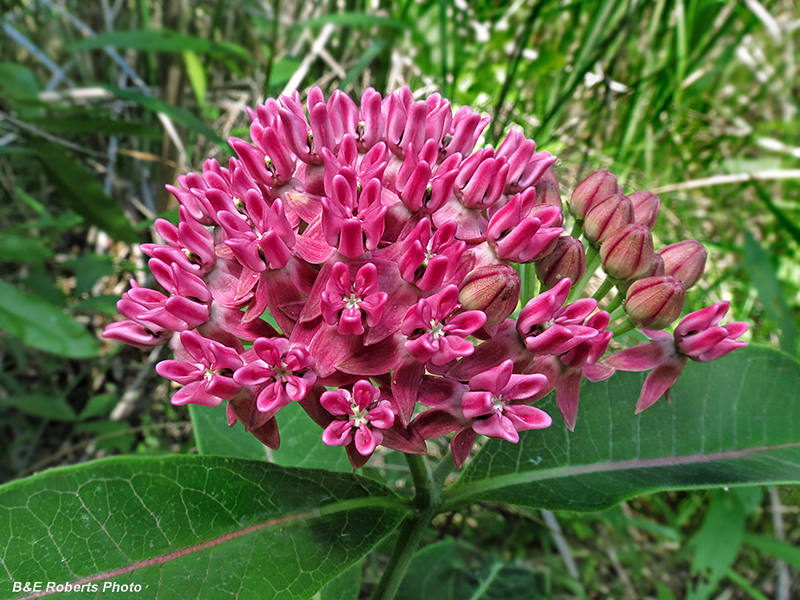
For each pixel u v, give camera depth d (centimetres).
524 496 9
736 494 16
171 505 7
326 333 7
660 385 9
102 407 17
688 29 21
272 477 8
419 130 8
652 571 18
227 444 11
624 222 9
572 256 8
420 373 7
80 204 15
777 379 10
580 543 18
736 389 10
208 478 7
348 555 8
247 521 8
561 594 17
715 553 15
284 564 7
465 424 7
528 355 8
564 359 8
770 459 9
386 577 9
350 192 7
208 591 7
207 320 7
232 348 7
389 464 15
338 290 7
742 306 19
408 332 7
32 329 12
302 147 8
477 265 8
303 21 18
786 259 22
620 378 10
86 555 7
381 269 7
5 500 7
